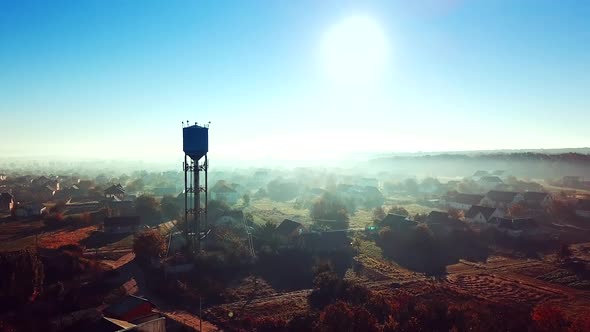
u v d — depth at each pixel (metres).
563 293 49.28
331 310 36.34
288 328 37.44
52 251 57.75
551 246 72.44
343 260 62.88
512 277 55.72
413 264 61.84
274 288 50.34
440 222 82.56
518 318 37.12
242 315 41.62
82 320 37.53
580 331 33.84
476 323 35.69
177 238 67.69
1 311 40.34
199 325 39.56
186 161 62.03
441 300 44.59
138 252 58.03
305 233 71.00
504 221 81.44
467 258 65.69
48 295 44.28
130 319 36.81
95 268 53.69
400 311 38.41
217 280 52.44
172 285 48.31
